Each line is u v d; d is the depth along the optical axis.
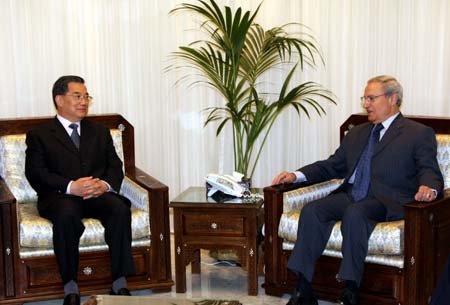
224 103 4.63
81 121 3.73
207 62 4.03
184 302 2.63
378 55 4.16
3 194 3.38
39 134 3.61
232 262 4.15
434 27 3.96
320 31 4.31
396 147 3.37
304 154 4.51
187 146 4.75
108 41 4.57
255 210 3.47
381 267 3.15
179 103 4.70
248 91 4.29
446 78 3.95
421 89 4.04
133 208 3.68
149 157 4.75
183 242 3.57
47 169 3.58
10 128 3.85
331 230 3.27
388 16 4.10
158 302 2.63
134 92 4.67
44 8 4.40
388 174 3.37
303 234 3.28
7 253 3.32
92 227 3.42
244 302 3.47
